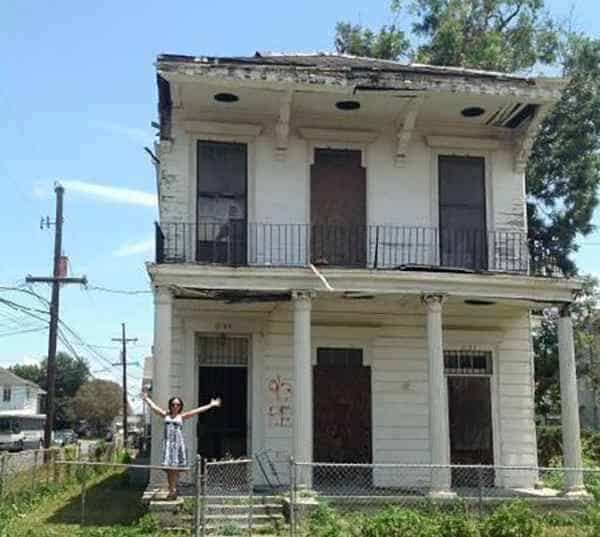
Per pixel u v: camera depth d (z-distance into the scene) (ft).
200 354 60.18
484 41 99.45
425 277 54.19
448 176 62.18
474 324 62.69
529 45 101.45
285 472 58.95
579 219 98.37
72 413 315.99
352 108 59.47
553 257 98.58
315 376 61.05
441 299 54.39
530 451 62.08
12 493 59.21
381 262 60.08
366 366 61.62
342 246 60.03
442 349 59.57
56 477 71.51
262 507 48.49
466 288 54.90
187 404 58.54
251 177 59.72
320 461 60.18
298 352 52.47
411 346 62.03
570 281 56.13
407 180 61.52
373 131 61.31
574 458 54.34
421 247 60.75
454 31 99.14
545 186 99.50
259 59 56.44
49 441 108.06
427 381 58.44
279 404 59.82
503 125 62.44
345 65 57.98
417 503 49.52
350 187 60.90
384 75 55.62
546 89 57.52
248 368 60.34
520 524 40.09
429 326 54.24
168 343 51.70
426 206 61.31
